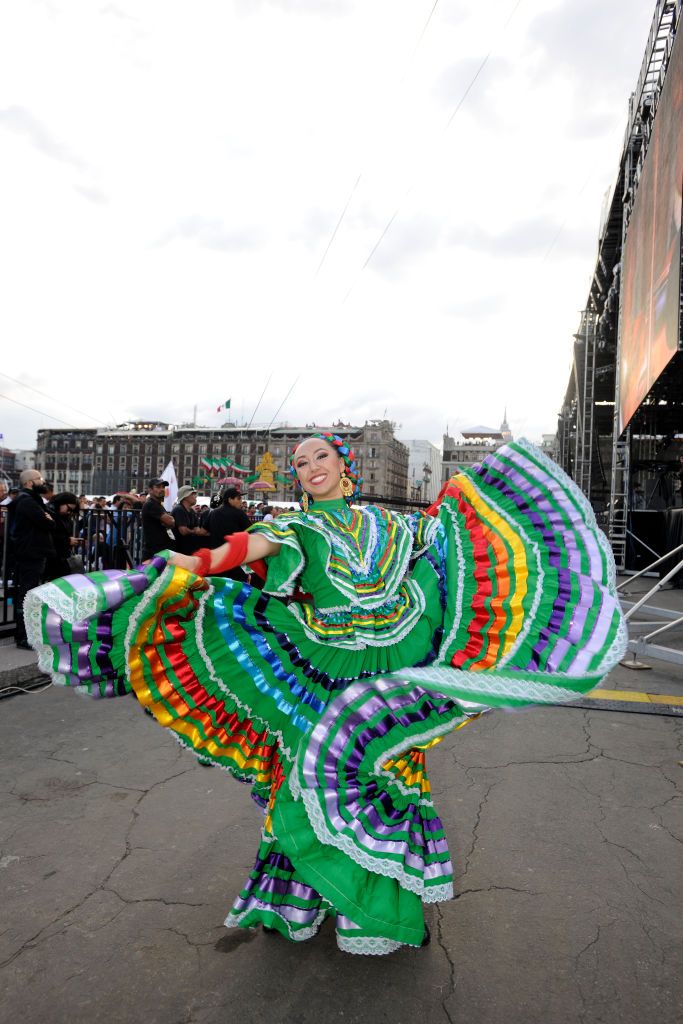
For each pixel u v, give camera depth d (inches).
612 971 75.7
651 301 459.8
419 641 77.1
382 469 3986.2
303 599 78.2
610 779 133.3
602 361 1040.2
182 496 329.7
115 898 89.4
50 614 66.2
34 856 100.4
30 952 78.1
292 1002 70.0
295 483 84.9
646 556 611.5
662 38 451.2
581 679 70.9
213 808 117.3
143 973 74.4
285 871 75.7
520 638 75.3
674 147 387.9
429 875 73.7
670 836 109.0
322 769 71.2
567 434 1494.8
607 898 90.6
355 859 69.4
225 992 71.4
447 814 116.4
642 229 504.4
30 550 217.8
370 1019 67.8
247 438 4183.1
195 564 70.1
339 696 73.6
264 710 77.0
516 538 78.8
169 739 153.0
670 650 215.5
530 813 117.1
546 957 78.0
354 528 77.4
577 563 75.6
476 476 83.6
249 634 77.0
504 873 96.8
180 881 93.8
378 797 72.1
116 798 121.3
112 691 70.4
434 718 75.1
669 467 751.7
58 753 144.1
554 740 157.0
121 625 68.6
